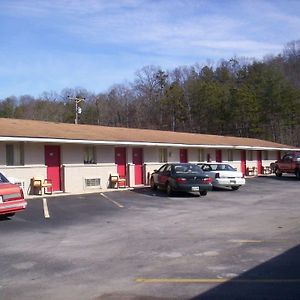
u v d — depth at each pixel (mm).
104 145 24812
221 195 22500
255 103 70062
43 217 14773
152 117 87375
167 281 7617
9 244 10664
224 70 88375
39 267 8594
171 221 14188
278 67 82312
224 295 6871
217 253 9625
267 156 43562
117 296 6871
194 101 80500
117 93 91812
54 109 88125
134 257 9328
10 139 18812
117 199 19984
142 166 27703
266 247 10188
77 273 8156
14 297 6836
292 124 70812
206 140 34656
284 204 18953
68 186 22688
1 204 13719
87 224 13562
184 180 21375
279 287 7246
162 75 92438
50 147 22125
